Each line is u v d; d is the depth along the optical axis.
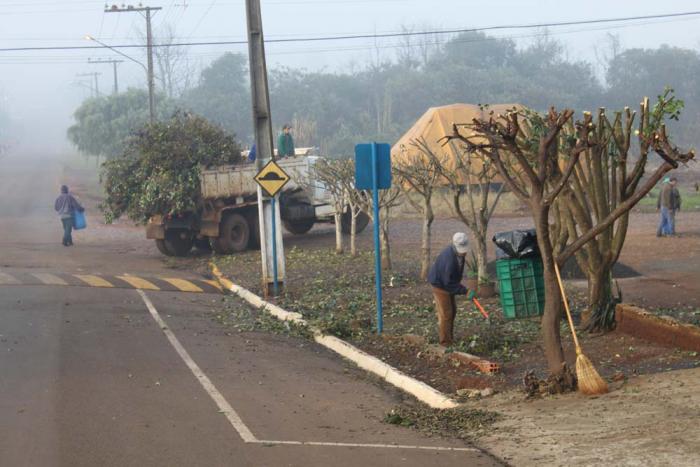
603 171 16.00
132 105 92.69
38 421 10.89
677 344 13.79
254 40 23.69
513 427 10.47
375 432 10.66
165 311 20.75
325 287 23.98
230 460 9.26
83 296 22.45
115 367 14.40
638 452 8.87
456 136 11.88
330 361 15.83
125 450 9.63
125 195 33.12
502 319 17.34
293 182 34.97
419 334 17.08
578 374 11.65
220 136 33.75
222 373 14.21
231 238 32.62
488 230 35.38
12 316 19.33
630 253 26.58
